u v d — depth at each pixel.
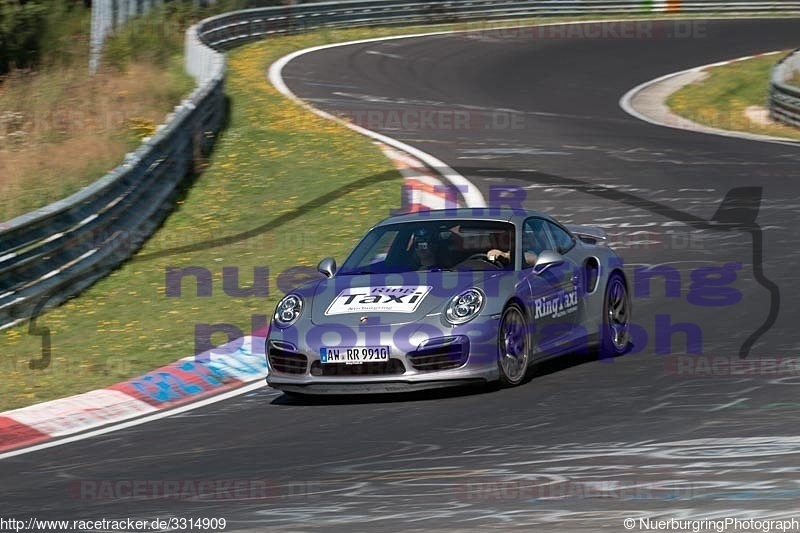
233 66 98.25
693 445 21.41
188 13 116.19
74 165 58.69
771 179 57.38
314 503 19.38
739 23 141.50
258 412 27.97
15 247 40.62
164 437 26.33
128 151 61.38
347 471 21.56
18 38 106.38
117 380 32.66
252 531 17.95
